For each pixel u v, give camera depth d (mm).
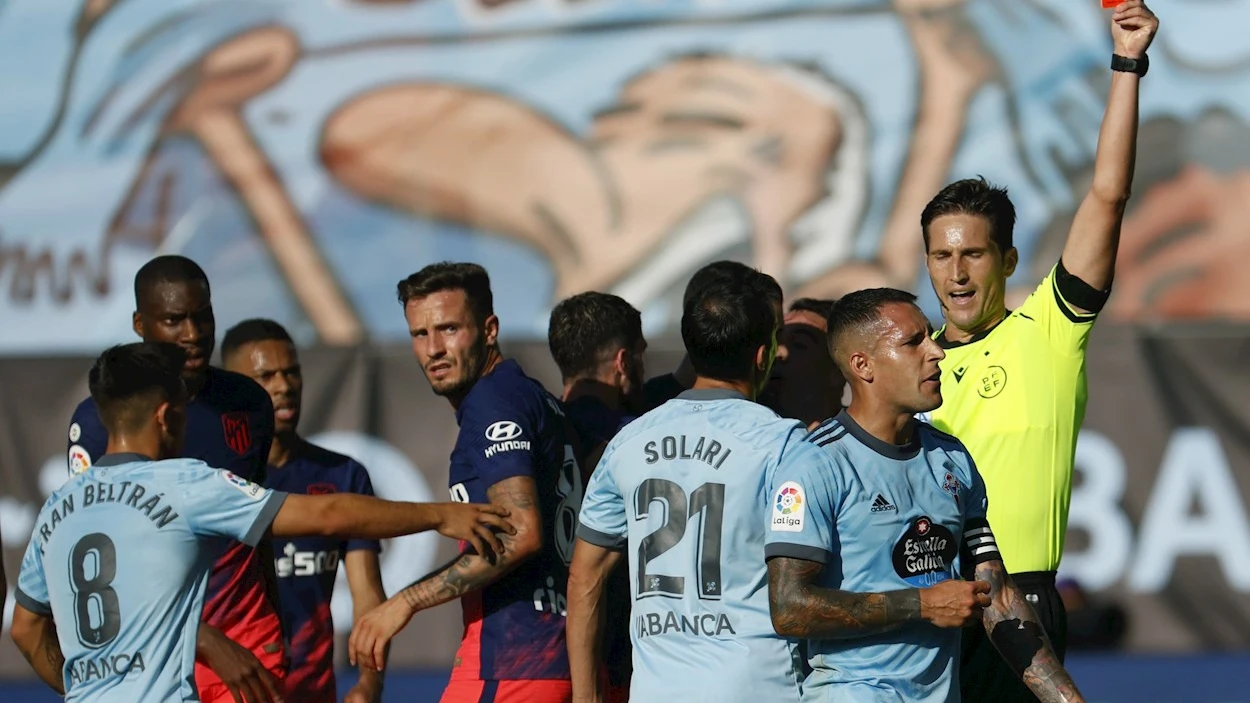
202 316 16031
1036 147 33594
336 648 27484
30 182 34500
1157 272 33094
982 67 33906
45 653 13695
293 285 34156
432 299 15695
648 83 34594
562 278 34156
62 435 28844
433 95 34812
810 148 34094
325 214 34438
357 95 34844
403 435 28656
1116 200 13828
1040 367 14320
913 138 33906
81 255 34312
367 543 18781
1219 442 28938
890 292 12766
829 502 12297
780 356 17625
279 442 19344
